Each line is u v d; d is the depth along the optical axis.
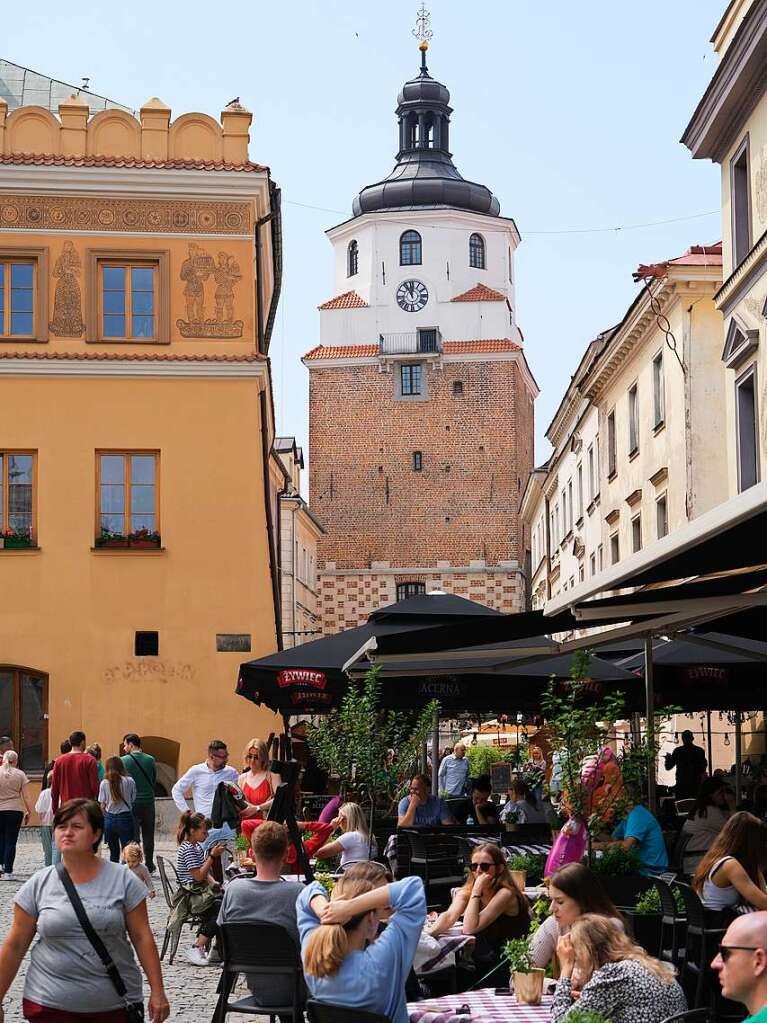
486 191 90.56
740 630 15.59
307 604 78.38
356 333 87.12
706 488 34.28
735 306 28.36
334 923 7.92
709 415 34.44
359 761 18.59
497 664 17.11
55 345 33.62
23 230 33.75
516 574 84.31
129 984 7.50
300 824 16.00
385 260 87.50
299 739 32.84
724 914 10.28
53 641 32.97
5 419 33.44
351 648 19.86
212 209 34.06
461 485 85.12
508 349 85.12
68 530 33.28
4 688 32.94
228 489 33.62
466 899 10.71
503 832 16.77
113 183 33.81
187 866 15.16
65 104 34.22
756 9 24.03
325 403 86.56
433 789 22.97
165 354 33.69
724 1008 10.28
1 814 23.95
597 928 7.57
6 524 33.28
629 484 41.47
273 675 19.66
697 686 20.86
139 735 32.88
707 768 28.20
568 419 54.84
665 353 36.56
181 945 16.41
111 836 22.50
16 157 33.56
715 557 10.62
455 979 10.26
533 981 8.43
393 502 85.38
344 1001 7.81
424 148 93.25
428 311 86.75
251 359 33.75
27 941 7.50
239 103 34.50
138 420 33.62
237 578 33.41
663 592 12.30
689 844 15.20
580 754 12.52
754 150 26.81
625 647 20.11
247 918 10.06
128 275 34.03
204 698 33.03
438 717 23.20
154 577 33.31
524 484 88.75
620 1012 7.26
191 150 34.25
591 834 12.38
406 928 7.96
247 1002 10.02
